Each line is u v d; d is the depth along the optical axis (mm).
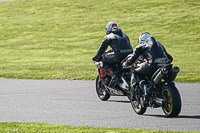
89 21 157375
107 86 31391
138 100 26609
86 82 43812
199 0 177375
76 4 195625
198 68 56344
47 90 38344
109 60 31281
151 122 23750
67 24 155000
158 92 25219
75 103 31250
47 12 183500
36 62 72750
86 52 95562
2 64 69500
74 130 21188
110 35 31281
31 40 127250
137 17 156250
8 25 160625
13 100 33188
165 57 25734
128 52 30906
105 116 26000
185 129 21688
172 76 24047
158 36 122062
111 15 165250
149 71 25766
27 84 43219
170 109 24719
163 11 162375
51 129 21578
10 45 117562
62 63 69688
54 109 28844
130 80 29297
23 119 25562
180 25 135875
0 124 23297
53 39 127375
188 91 35938
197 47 96750
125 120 24578
